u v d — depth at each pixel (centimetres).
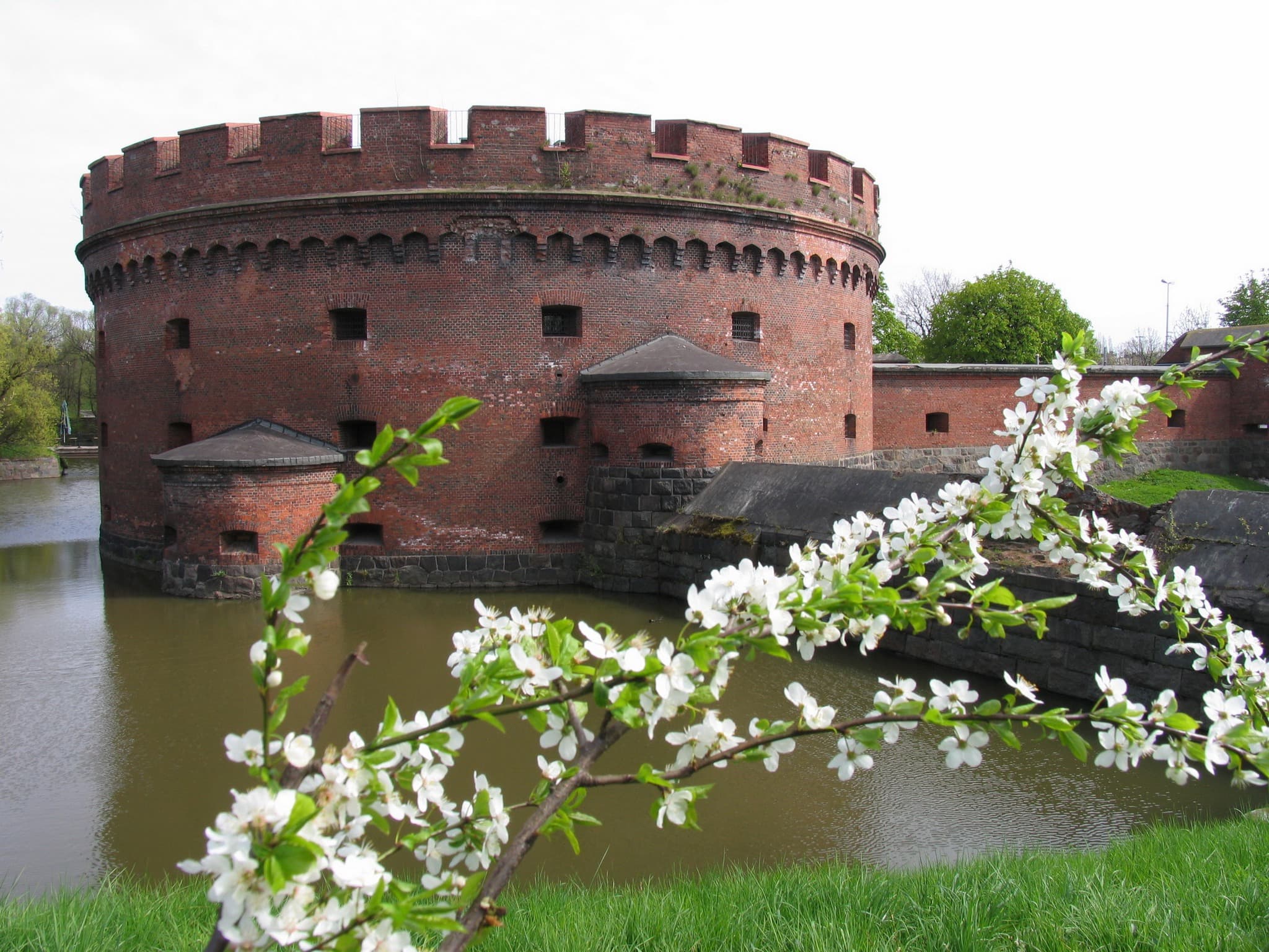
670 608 2009
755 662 1580
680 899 674
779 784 1102
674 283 2373
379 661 1609
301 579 348
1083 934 570
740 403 2180
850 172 2744
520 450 2288
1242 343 525
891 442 3456
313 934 299
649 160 2320
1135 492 3612
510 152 2244
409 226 2238
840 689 1427
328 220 2261
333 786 318
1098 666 1319
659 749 1198
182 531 2109
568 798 398
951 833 968
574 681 446
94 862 920
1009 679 389
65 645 1728
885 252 3111
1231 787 1096
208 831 273
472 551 2278
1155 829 871
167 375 2477
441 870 477
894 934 588
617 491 2203
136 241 2502
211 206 2316
